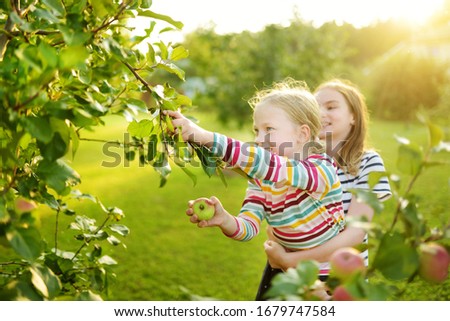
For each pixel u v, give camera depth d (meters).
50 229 5.31
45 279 1.56
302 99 2.34
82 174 10.21
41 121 1.38
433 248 1.31
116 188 8.81
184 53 1.95
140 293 4.06
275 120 2.27
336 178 2.23
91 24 1.66
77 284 2.35
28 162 1.93
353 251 1.34
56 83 1.71
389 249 1.31
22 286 1.51
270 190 2.36
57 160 1.56
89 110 1.52
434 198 6.84
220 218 2.21
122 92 1.95
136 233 5.91
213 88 11.59
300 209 2.24
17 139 1.48
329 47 11.77
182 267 4.77
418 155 1.32
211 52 12.54
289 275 1.23
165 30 1.95
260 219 2.37
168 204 7.59
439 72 24.25
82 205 7.18
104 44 1.56
